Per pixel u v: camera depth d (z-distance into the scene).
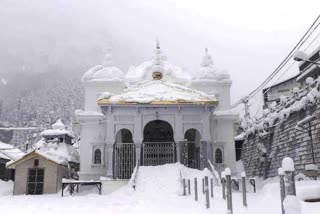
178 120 28.08
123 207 13.82
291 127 26.94
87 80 32.47
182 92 30.08
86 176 29.81
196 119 28.28
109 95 28.25
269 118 31.42
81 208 13.61
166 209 12.85
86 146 30.61
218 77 33.25
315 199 10.16
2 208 13.98
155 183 22.28
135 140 27.48
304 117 24.34
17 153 43.16
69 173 34.31
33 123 117.62
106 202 16.50
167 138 33.31
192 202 15.41
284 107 28.72
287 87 45.88
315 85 23.50
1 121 119.81
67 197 22.19
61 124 40.16
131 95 28.81
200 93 29.61
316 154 22.28
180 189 20.08
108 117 27.97
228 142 31.30
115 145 27.67
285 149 28.19
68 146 38.94
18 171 29.55
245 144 42.12
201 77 33.12
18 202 17.52
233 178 26.48
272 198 11.03
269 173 32.25
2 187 34.72
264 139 34.19
